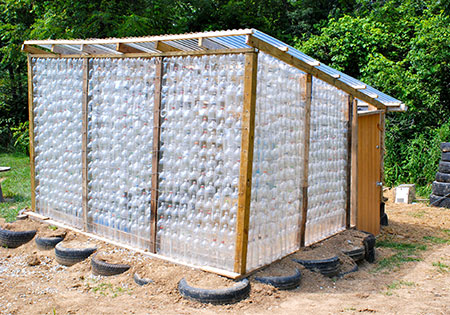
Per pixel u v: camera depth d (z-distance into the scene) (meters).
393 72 15.81
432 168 14.55
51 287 5.92
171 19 18.06
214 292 5.18
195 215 6.02
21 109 21.92
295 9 23.09
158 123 6.35
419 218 11.23
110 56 7.07
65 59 7.90
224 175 5.74
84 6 15.34
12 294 5.67
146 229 6.60
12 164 17.31
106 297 5.52
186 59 6.07
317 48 18.39
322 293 5.79
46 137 8.36
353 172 8.77
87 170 7.48
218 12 20.97
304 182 6.93
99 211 7.33
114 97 7.08
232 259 5.65
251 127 5.38
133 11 16.48
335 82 7.71
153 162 6.41
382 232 9.84
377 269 7.18
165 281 5.66
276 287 5.60
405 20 18.23
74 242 7.08
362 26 17.64
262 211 5.93
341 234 7.95
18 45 17.12
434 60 15.98
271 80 5.99
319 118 7.48
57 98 8.08
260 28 21.02
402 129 16.17
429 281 6.55
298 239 6.92
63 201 8.02
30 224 8.08
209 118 5.86
